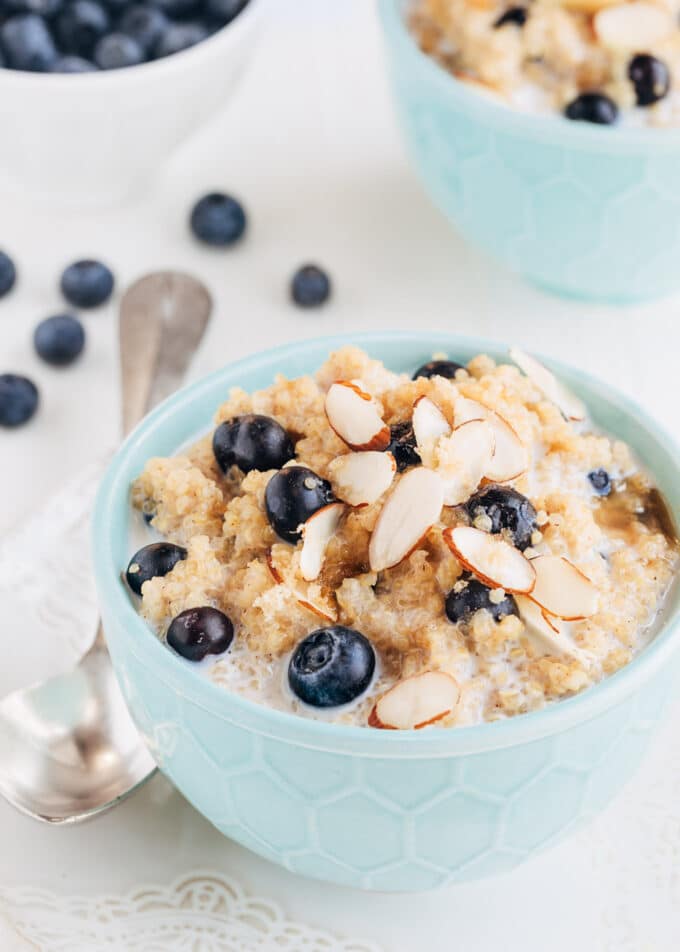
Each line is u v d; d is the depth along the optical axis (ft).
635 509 1.39
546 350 1.87
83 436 1.79
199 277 1.97
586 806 1.32
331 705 1.27
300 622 1.30
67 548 1.62
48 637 1.55
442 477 1.33
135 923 1.36
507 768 1.24
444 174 1.83
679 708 1.48
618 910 1.36
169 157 2.05
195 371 1.85
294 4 2.35
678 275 1.84
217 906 1.37
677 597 1.32
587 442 1.40
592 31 1.77
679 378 1.84
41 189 2.02
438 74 1.76
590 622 1.30
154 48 2.01
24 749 1.45
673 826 1.41
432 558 1.32
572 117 1.75
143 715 1.32
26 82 1.88
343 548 1.33
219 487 1.39
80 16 2.02
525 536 1.32
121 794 1.42
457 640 1.29
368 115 2.18
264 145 2.14
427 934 1.35
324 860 1.31
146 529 1.38
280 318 1.92
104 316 1.93
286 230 2.03
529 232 1.81
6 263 1.93
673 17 1.77
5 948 1.34
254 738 1.24
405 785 1.24
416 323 1.91
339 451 1.36
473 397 1.39
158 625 1.32
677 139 1.68
